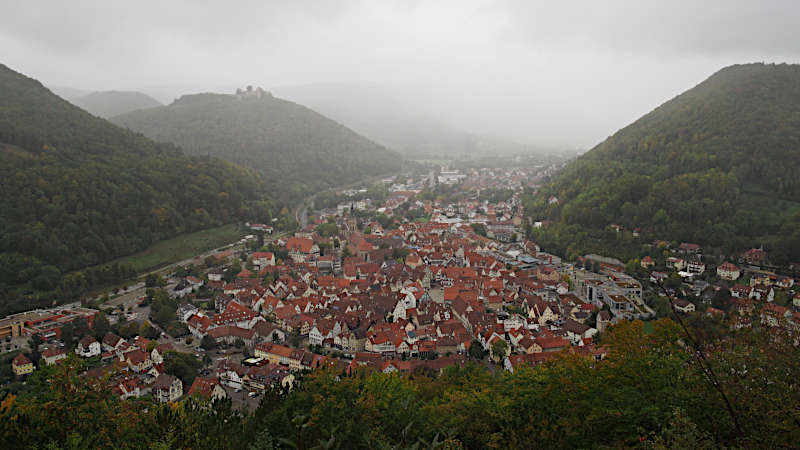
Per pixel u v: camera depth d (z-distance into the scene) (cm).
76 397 6488
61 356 15950
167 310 19938
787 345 5212
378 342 16788
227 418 6894
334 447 5953
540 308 19262
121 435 6175
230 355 16988
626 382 6475
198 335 18512
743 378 5356
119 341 16775
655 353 6850
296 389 7206
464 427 7050
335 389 7144
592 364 8225
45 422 5972
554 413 6556
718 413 5438
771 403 5006
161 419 6331
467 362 15150
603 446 5572
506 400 7381
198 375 15238
